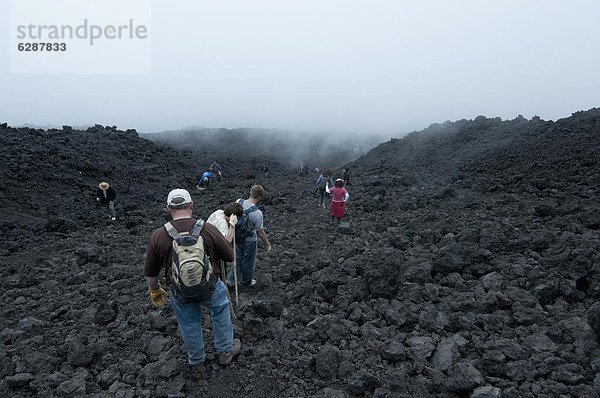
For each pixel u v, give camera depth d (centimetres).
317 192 1748
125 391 365
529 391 333
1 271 838
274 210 1423
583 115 2227
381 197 1332
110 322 509
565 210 851
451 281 544
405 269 588
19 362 408
